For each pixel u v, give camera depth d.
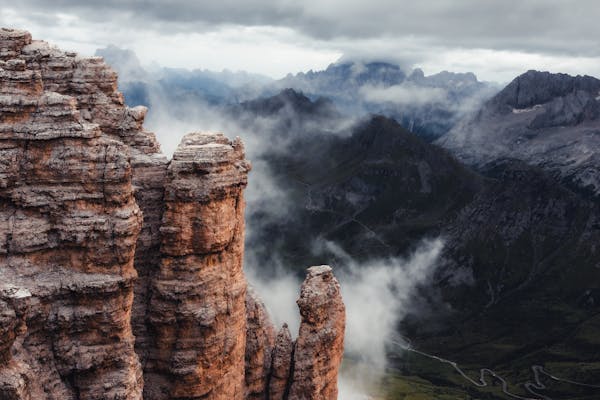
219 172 72.44
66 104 59.72
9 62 59.38
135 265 73.56
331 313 91.44
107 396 60.12
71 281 58.97
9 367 50.69
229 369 77.75
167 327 73.19
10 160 57.81
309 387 89.88
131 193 62.34
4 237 57.72
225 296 75.75
